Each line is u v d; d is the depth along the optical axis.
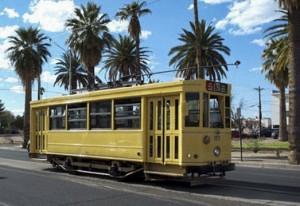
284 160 31.77
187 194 14.82
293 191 15.51
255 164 28.61
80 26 52.94
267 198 13.96
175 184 17.36
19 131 142.62
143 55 62.88
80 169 21.02
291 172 22.83
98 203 13.08
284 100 66.38
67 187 16.52
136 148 17.11
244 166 27.78
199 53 50.97
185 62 52.28
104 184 17.41
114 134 18.20
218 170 16.11
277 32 39.44
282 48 40.91
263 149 44.19
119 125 18.08
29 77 57.28
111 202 13.24
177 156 15.64
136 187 16.53
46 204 12.94
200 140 15.72
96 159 19.50
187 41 52.12
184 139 15.52
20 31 57.31
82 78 73.00
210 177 16.19
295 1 28.70
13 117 158.62
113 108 18.38
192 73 52.47
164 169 16.27
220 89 16.48
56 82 73.94
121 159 17.78
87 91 20.47
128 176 18.00
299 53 29.33
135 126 17.30
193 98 15.78
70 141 20.89
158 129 16.45
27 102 57.31
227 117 16.62
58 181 18.34
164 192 15.29
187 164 15.47
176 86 15.85
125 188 16.28
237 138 80.69
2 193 15.03
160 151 16.30
